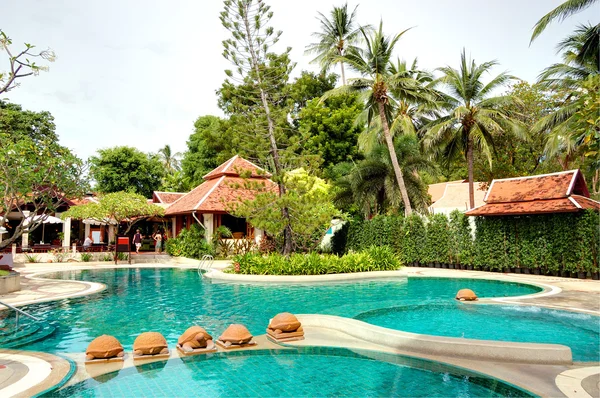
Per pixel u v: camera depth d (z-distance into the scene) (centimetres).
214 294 1455
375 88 2561
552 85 2384
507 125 2930
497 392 523
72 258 2758
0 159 1345
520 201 2006
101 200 2577
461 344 669
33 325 962
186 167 4869
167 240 3095
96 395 523
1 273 1470
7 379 579
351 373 605
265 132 2055
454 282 1761
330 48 4253
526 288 1580
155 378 590
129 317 1062
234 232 3008
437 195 4156
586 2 1795
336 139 3575
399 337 725
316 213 2036
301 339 800
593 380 558
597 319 1009
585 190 2055
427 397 511
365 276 1858
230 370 623
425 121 3328
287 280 1756
